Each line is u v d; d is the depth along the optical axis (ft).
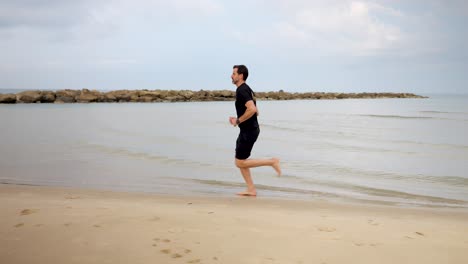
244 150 17.16
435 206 15.89
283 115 76.28
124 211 12.65
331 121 60.75
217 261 8.58
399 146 33.27
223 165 24.44
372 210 14.58
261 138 38.34
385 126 52.54
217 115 72.28
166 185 19.06
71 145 32.14
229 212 13.24
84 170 22.49
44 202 14.14
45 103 129.39
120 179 20.30
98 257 8.57
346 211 14.23
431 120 63.87
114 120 59.06
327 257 9.12
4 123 52.34
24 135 38.81
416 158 27.48
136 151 29.37
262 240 10.14
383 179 21.12
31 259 8.41
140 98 149.48
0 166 23.40
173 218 11.93
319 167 24.17
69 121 56.39
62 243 9.37
